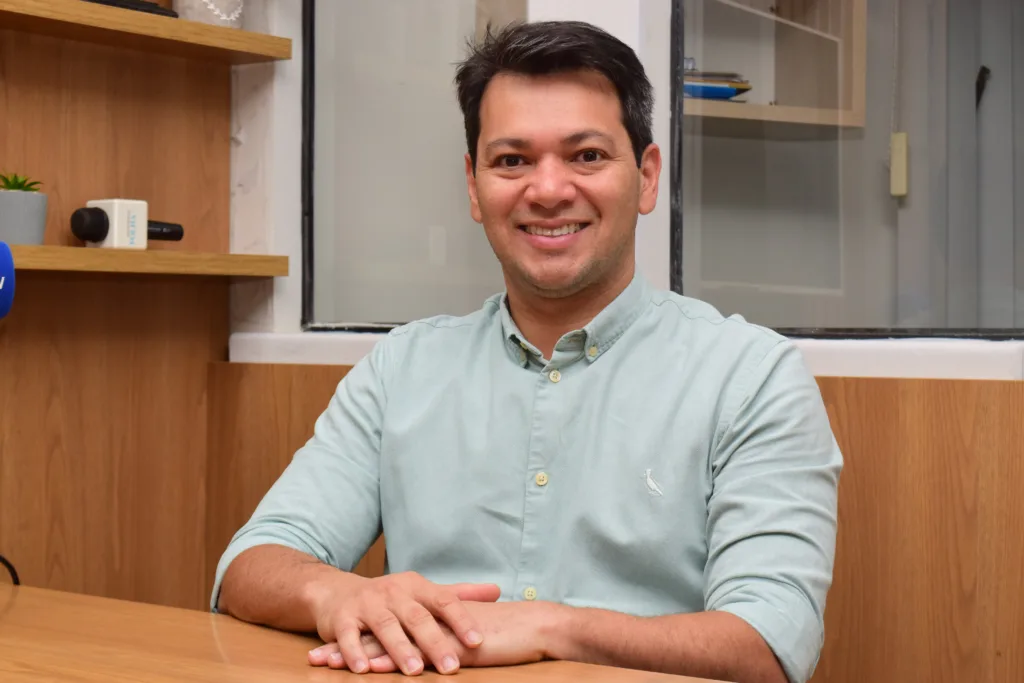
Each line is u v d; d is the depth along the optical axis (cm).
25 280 183
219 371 208
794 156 168
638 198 129
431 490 130
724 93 170
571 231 124
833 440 121
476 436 129
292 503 130
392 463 133
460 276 195
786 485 114
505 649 92
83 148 188
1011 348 143
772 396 119
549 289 125
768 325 169
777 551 109
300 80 205
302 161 206
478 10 188
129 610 108
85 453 192
